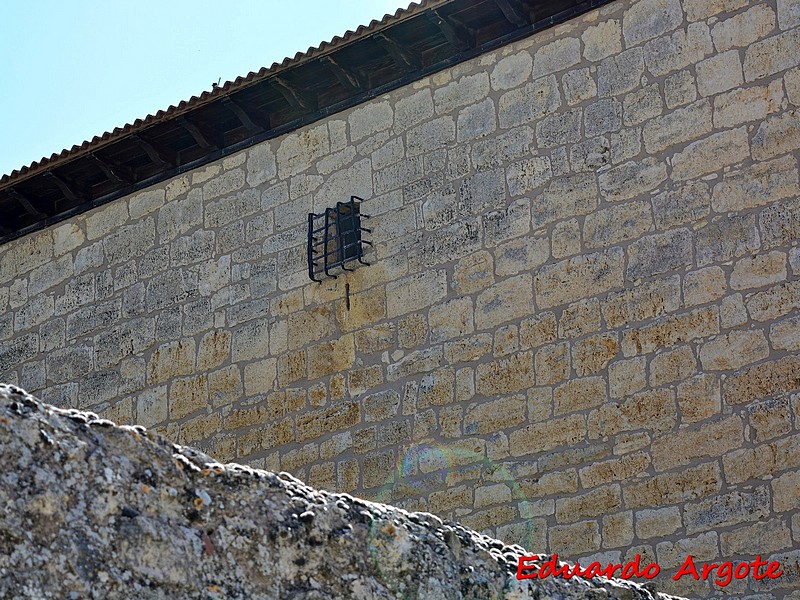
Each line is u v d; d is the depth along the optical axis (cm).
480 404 1245
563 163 1252
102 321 1576
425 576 513
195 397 1462
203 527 456
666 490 1119
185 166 1550
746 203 1144
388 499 1279
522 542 1181
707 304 1141
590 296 1205
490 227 1284
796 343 1091
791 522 1056
